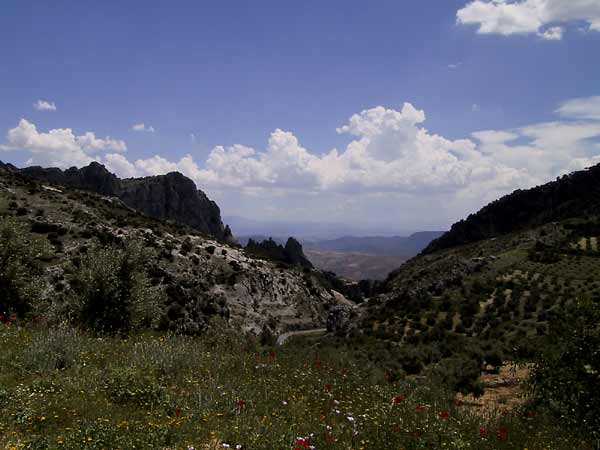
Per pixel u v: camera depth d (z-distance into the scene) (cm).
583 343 884
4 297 2080
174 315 3434
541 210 14038
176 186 16875
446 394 1401
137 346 1345
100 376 1009
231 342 1808
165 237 7625
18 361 1062
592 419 875
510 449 844
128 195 15638
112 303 2095
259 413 867
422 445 777
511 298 4866
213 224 17550
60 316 1970
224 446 674
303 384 1164
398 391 1302
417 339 3906
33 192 6694
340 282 14500
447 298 5381
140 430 707
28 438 643
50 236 4822
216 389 975
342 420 907
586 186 13538
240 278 7731
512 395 1628
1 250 2175
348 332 5134
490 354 2152
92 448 617
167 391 941
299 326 7994
